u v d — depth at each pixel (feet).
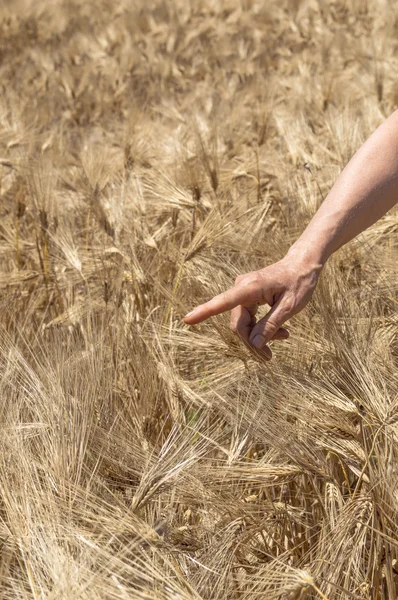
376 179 5.97
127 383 7.43
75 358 6.63
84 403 5.97
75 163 14.85
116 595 4.52
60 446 5.55
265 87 21.12
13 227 12.76
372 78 20.48
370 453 5.47
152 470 5.48
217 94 23.50
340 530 5.40
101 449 5.77
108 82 27.66
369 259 8.68
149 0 45.68
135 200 11.47
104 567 4.65
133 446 5.97
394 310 7.60
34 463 5.47
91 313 8.51
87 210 12.36
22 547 4.89
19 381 6.45
